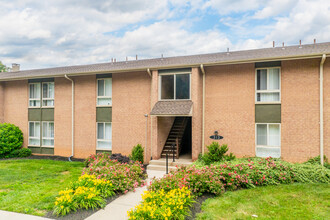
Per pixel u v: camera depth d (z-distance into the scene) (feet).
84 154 48.16
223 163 31.81
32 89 53.52
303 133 35.24
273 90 37.22
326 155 33.96
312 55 33.01
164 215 17.26
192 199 23.50
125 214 20.27
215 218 19.34
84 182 24.38
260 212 20.58
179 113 37.29
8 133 49.85
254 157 36.99
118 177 27.37
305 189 26.68
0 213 20.30
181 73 41.04
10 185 28.37
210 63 38.24
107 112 46.80
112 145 46.09
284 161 34.14
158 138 42.24
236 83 39.19
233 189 26.89
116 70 43.55
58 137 50.47
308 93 35.09
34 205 21.89
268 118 37.24
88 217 19.61
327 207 21.54
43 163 41.98
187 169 28.96
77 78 49.06
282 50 44.32
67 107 49.83
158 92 42.34
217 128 40.06
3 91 55.26
